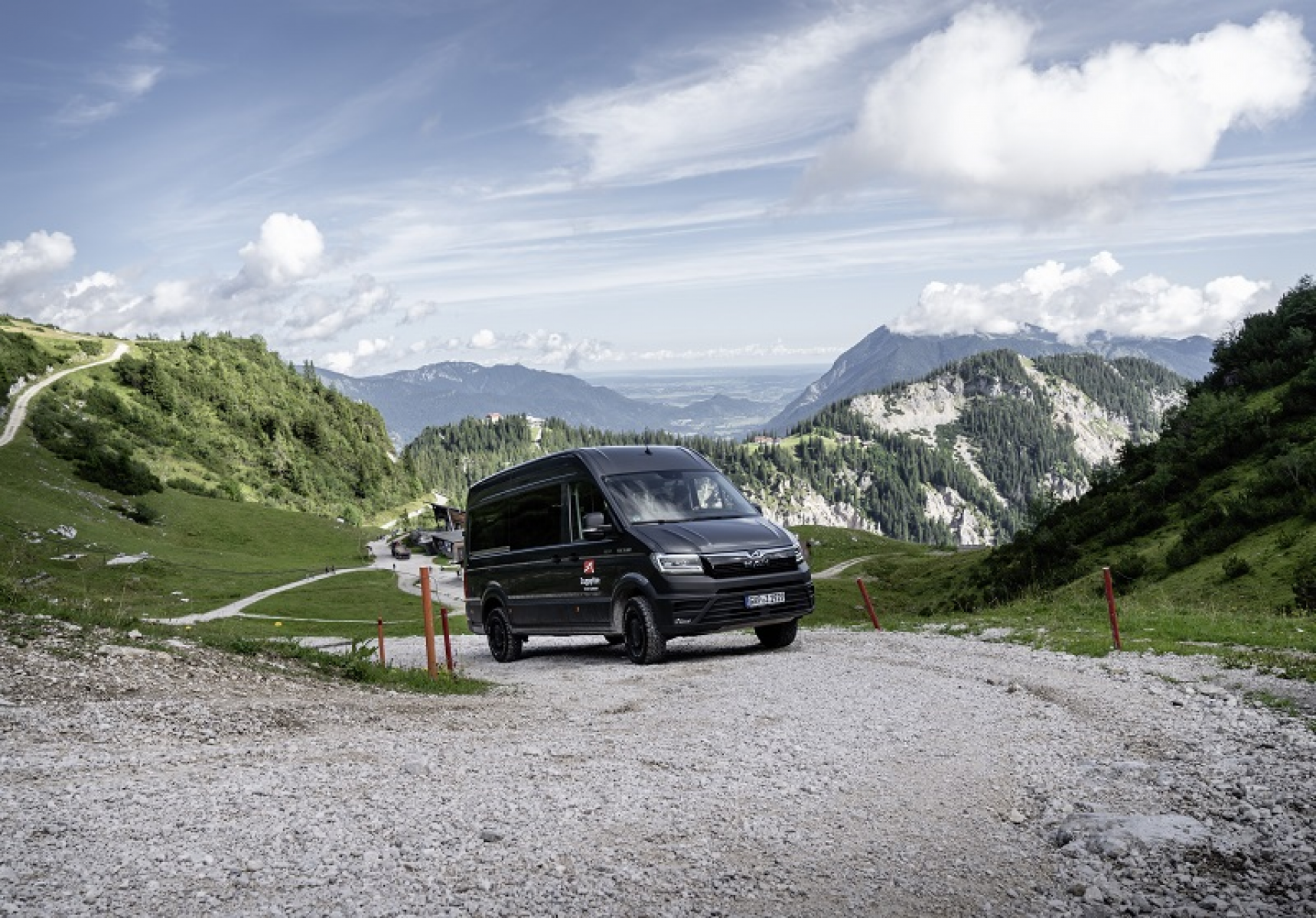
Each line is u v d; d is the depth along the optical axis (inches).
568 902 180.5
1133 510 2581.2
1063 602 999.0
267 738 336.2
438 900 179.2
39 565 3932.1
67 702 362.6
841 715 383.6
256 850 203.5
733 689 454.3
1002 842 228.2
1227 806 256.2
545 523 690.8
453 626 2395.4
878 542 6579.7
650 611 586.2
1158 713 384.5
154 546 5059.1
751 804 253.1
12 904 169.8
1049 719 376.5
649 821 235.0
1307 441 2225.6
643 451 681.6
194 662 462.3
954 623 787.4
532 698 469.1
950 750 322.0
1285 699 394.9
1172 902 189.9
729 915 178.1
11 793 239.3
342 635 2197.3
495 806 243.9
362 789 258.7
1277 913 184.2
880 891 193.3
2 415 7086.6
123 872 187.6
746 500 670.5
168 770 274.8
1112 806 256.5
